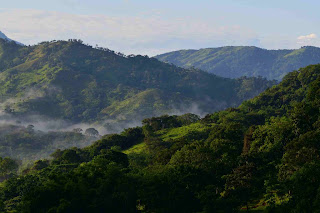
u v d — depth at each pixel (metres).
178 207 74.81
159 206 75.06
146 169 97.69
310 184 62.69
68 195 70.06
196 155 92.00
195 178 81.44
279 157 93.81
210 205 71.94
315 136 78.31
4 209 80.62
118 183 73.94
